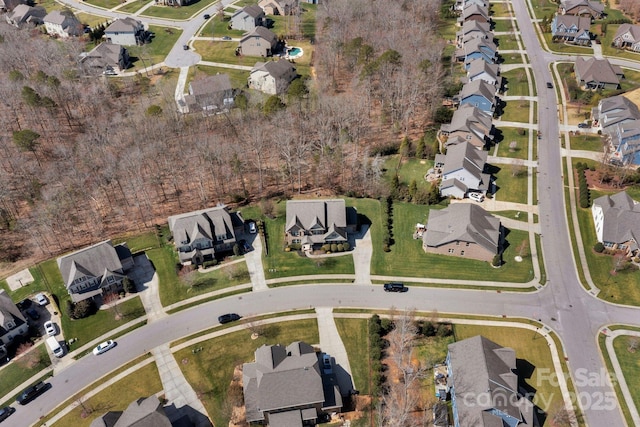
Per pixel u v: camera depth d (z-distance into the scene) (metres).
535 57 157.88
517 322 78.56
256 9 176.75
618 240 89.38
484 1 186.00
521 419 62.59
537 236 94.88
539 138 122.19
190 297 84.12
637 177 105.44
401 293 84.06
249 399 65.62
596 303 81.69
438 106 130.50
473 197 104.06
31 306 82.62
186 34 175.75
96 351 75.06
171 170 109.19
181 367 73.12
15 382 72.12
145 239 95.25
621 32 161.00
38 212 96.56
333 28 153.88
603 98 132.12
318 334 77.31
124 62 156.00
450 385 68.00
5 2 194.12
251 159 114.88
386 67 128.50
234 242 91.62
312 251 92.31
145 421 60.53
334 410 66.38
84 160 108.62
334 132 120.62
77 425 66.50
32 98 118.00
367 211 101.19
